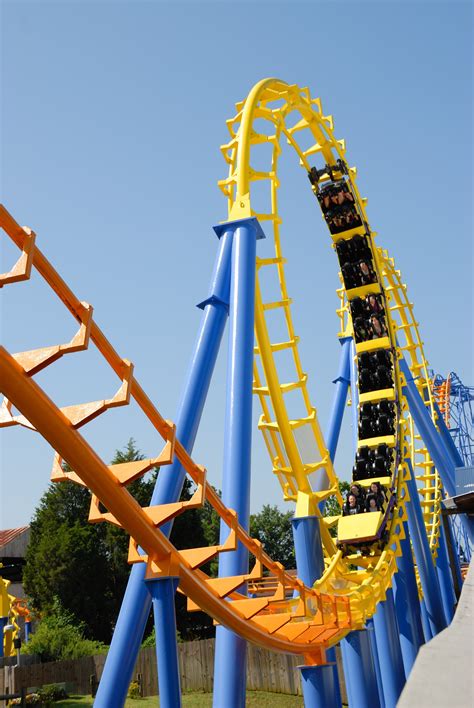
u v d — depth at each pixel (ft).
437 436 102.06
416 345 112.88
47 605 167.02
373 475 73.87
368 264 84.33
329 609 51.19
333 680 54.60
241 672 46.21
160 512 38.42
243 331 56.39
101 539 185.68
